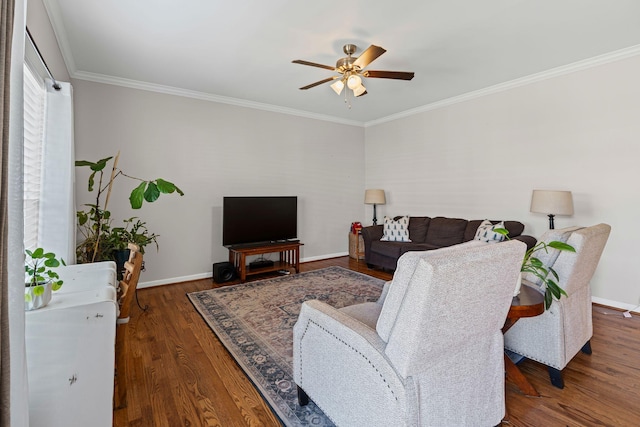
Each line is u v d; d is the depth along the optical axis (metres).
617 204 3.21
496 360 1.48
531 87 3.80
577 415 1.66
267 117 4.92
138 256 1.93
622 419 1.62
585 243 1.82
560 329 1.86
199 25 2.58
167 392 1.87
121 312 1.82
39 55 1.94
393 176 5.65
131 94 3.84
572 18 2.51
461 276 1.11
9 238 0.91
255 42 2.87
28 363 1.16
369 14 2.43
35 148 2.19
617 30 2.70
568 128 3.51
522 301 1.71
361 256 5.56
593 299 3.41
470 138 4.46
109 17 2.45
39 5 2.06
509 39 2.84
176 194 4.16
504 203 4.12
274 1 2.27
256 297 3.54
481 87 4.16
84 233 3.55
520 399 1.79
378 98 4.61
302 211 5.36
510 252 1.27
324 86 4.07
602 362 2.17
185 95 4.20
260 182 4.88
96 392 1.27
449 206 4.78
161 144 4.04
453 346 1.26
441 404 1.25
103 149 3.68
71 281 1.69
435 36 2.78
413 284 1.08
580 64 3.36
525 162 3.89
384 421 1.20
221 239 4.52
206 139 4.38
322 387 1.52
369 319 1.75
